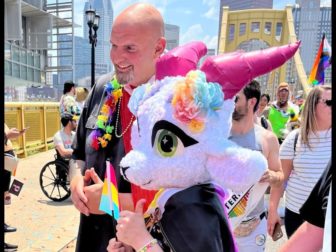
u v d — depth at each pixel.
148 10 1.61
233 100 1.13
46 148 9.88
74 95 6.91
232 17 33.88
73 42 20.92
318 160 2.29
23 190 5.75
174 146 1.07
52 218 4.45
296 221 2.42
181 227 1.00
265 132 2.21
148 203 1.48
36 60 20.44
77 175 1.84
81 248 1.84
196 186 1.08
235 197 1.70
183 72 1.22
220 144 1.04
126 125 1.76
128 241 1.13
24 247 3.56
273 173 2.09
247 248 1.98
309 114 2.32
